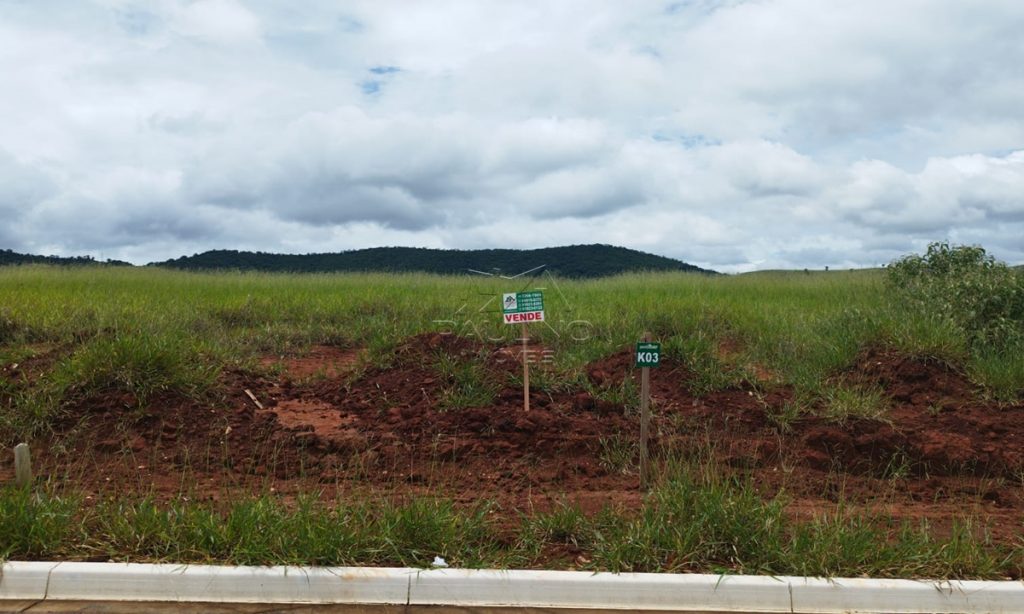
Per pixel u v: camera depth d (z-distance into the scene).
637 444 6.71
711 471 5.89
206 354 8.33
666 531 4.80
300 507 4.95
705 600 4.41
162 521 4.83
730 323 11.28
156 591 4.41
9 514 4.77
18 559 4.59
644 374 5.89
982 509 5.81
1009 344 9.05
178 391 7.30
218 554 4.63
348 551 4.60
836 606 4.40
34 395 6.99
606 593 4.42
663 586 4.42
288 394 8.18
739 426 7.12
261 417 7.19
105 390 7.18
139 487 5.83
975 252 12.43
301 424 7.15
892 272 13.02
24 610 4.27
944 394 8.02
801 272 20.25
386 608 4.36
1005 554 4.90
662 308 11.77
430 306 12.82
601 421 7.10
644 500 5.31
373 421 7.28
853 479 6.33
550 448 6.62
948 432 7.10
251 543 4.61
